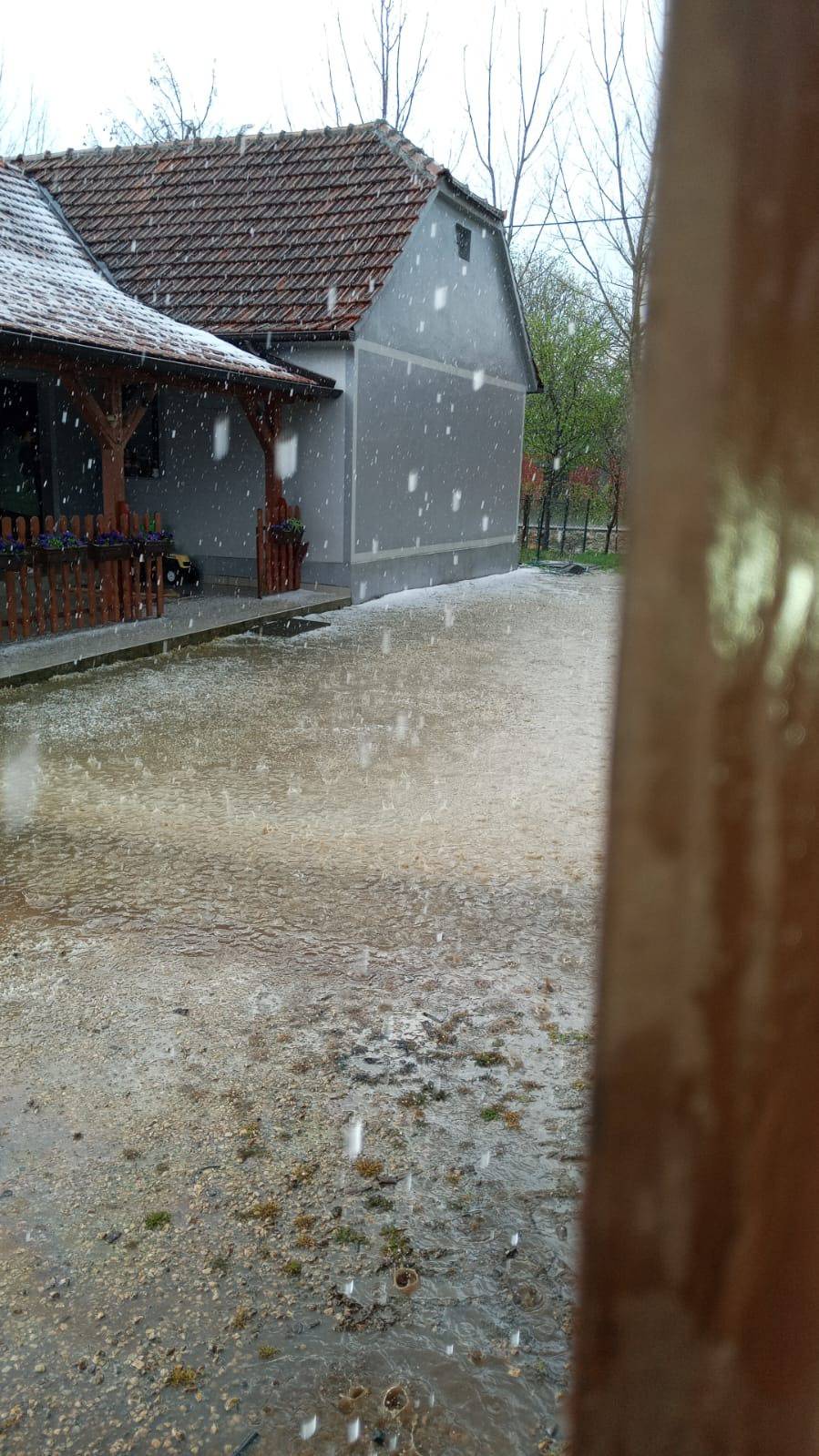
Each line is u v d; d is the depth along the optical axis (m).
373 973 3.77
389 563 15.00
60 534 9.89
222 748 6.74
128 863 4.75
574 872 4.76
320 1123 2.90
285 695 8.37
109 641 9.77
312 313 13.11
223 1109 2.94
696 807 0.39
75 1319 2.20
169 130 28.42
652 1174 0.44
